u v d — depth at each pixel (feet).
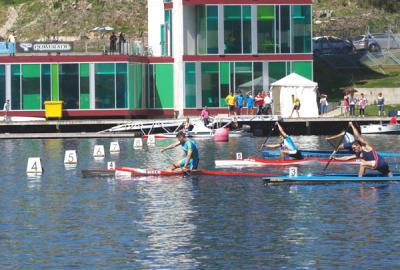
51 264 175.32
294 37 488.02
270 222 206.80
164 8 505.66
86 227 203.62
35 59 474.90
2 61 473.67
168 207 225.35
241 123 449.48
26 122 447.01
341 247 184.14
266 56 486.38
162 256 179.83
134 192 247.91
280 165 308.60
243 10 485.15
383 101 474.49
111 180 271.49
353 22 641.40
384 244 185.47
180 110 490.49
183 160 278.87
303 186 254.68
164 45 505.66
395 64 571.28
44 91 476.13
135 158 336.90
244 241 189.98
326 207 222.89
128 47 488.02
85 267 173.37
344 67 563.48
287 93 467.11
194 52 487.20
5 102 474.49
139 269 172.04
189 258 178.29
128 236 194.90
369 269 169.78
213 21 484.33
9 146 388.16
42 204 231.71
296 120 447.42
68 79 477.36
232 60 485.97
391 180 258.98
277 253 180.86
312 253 180.34
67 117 478.59
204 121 442.91
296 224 204.23
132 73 482.28
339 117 453.58
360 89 512.63
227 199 235.61
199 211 219.82
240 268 172.04
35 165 293.64
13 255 181.06
